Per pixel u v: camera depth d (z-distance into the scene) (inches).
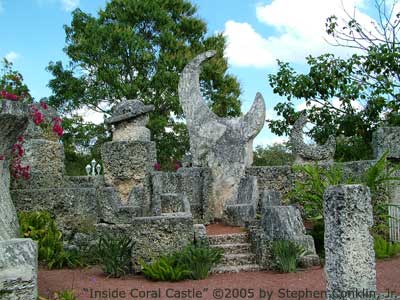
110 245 373.7
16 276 244.7
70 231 422.6
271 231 419.5
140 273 377.7
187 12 1156.5
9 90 457.7
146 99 1032.2
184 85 580.7
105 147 490.0
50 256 386.3
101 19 1083.9
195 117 568.1
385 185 530.9
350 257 249.6
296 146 593.0
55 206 423.8
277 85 692.7
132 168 481.7
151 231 383.9
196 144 559.2
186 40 1132.5
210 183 530.9
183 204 456.1
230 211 498.0
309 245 409.7
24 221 391.5
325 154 588.4
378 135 563.5
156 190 472.4
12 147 309.9
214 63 1101.7
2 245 249.0
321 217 439.5
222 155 542.9
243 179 530.3
